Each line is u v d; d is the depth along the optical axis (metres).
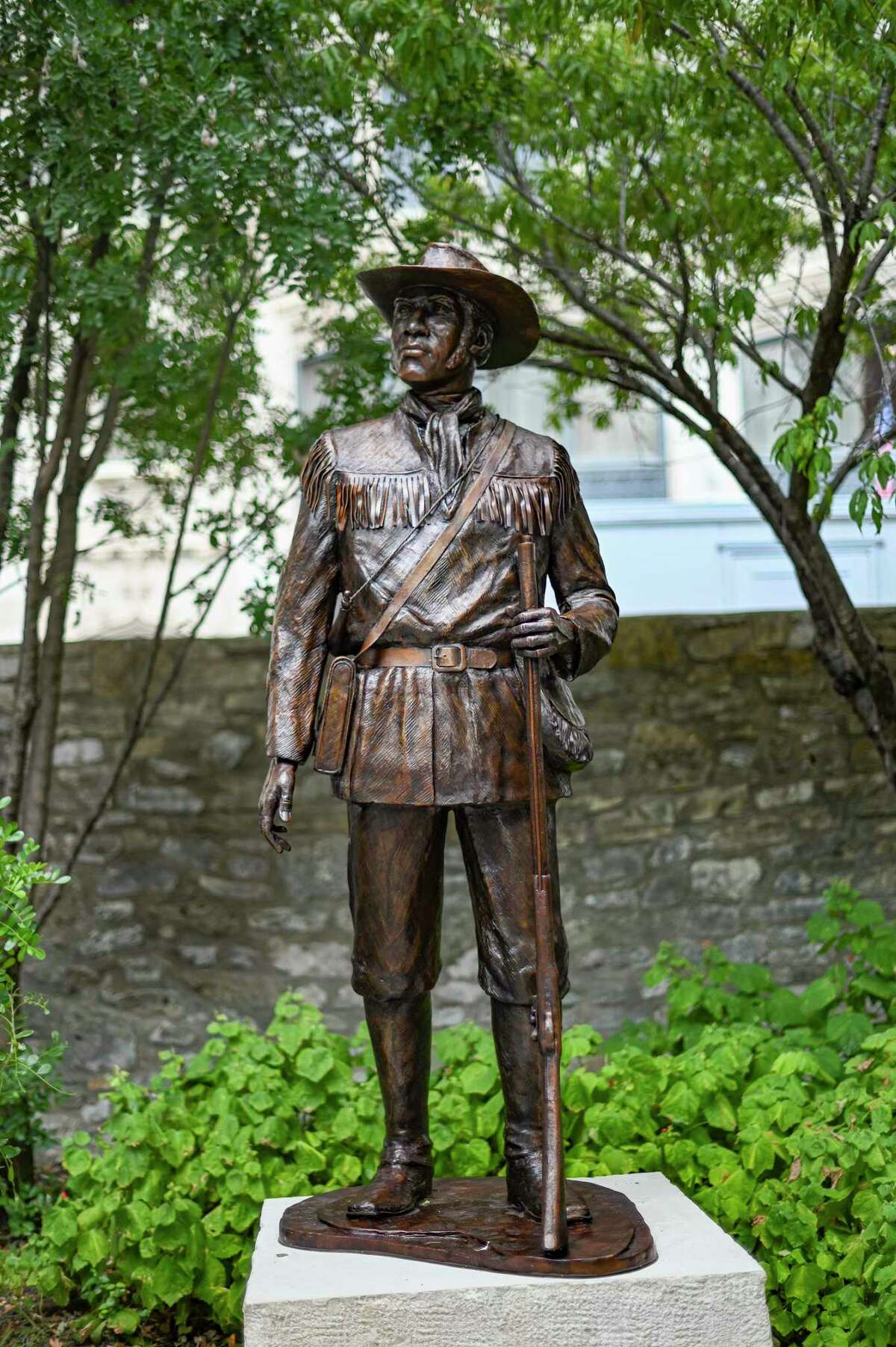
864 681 4.59
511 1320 2.50
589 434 7.73
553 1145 2.61
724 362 4.53
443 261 2.86
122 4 4.35
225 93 4.06
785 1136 3.43
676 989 4.12
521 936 2.81
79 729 5.45
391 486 2.81
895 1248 2.98
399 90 4.62
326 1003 5.45
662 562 7.38
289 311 7.38
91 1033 5.32
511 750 2.76
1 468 4.49
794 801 5.64
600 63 4.54
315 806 5.49
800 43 4.43
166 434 5.12
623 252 4.53
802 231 4.91
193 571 8.11
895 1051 3.49
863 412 5.00
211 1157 3.53
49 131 4.09
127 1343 3.51
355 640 2.85
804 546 4.45
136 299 4.21
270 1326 2.48
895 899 5.66
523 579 2.72
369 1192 2.84
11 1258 3.62
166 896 5.45
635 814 5.56
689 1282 2.53
